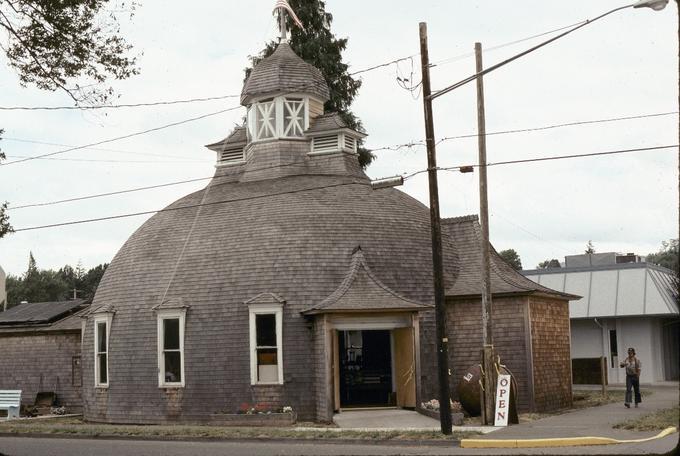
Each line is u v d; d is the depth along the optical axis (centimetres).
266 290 2891
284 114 3516
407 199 3369
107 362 3144
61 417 3534
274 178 3397
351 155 3516
